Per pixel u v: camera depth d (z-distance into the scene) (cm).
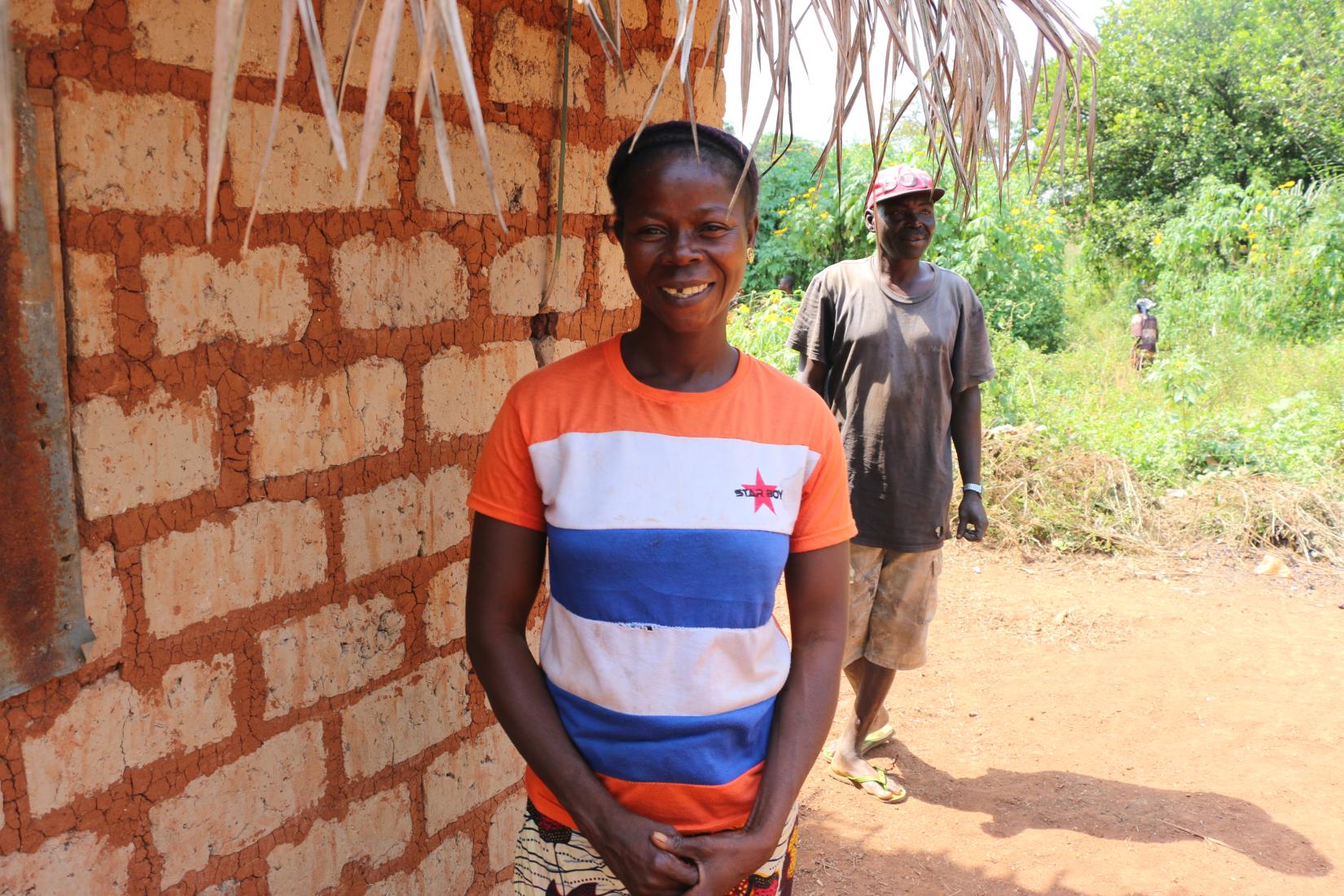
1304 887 321
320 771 200
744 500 154
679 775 156
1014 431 711
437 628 225
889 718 435
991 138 200
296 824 197
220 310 170
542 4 229
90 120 147
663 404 156
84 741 159
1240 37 1833
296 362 185
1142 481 691
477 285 223
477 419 229
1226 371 1081
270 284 178
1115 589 584
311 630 195
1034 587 585
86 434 152
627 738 156
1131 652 501
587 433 155
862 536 352
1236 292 1338
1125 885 322
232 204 169
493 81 220
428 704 225
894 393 340
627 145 157
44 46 141
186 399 167
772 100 153
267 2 169
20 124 138
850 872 325
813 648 169
